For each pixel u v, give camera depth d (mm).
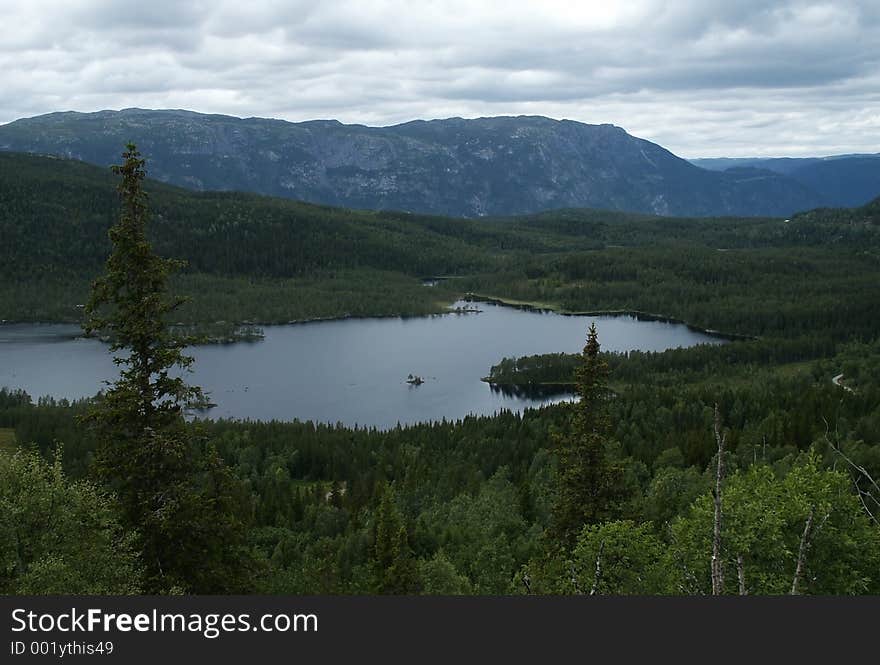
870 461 86688
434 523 92375
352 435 168125
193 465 37281
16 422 168875
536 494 98688
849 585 35062
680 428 152500
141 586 34438
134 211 36406
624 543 40125
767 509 37156
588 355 49344
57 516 34000
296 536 99438
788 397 161500
